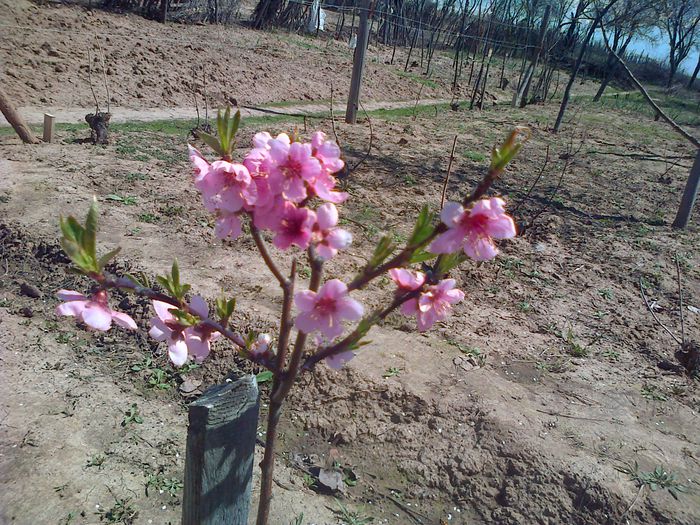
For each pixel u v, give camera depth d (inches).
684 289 209.0
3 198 203.3
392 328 159.3
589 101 853.2
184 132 344.2
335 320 45.9
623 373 152.9
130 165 260.1
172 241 193.6
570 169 380.5
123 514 100.7
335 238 46.5
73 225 46.6
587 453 119.5
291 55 639.8
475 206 44.6
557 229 258.5
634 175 385.4
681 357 158.6
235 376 73.3
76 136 303.3
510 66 991.0
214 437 66.8
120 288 50.2
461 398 131.4
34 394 124.5
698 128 707.4
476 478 115.6
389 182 294.0
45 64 399.5
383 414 128.8
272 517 104.3
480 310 178.1
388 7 904.3
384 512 110.0
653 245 247.9
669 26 1213.1
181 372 136.9
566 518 108.0
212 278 171.9
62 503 101.2
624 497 109.4
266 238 206.4
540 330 171.3
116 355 141.6
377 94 611.5
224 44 596.1
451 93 716.7
